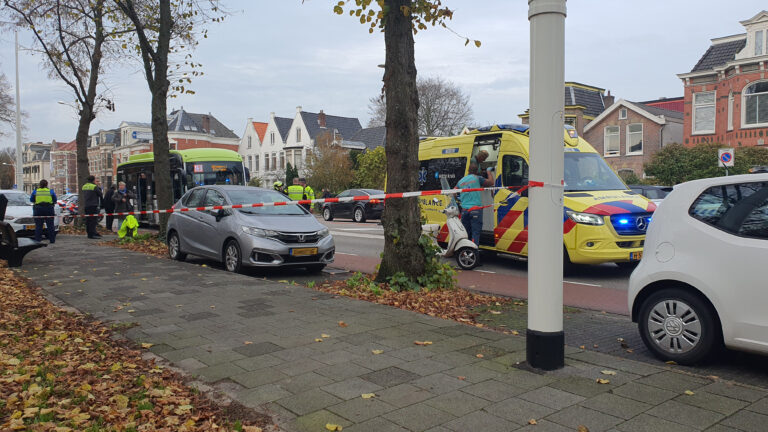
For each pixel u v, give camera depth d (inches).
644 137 1256.2
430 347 193.3
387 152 304.5
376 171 1454.2
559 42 165.2
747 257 166.9
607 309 275.6
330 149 1572.3
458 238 396.5
